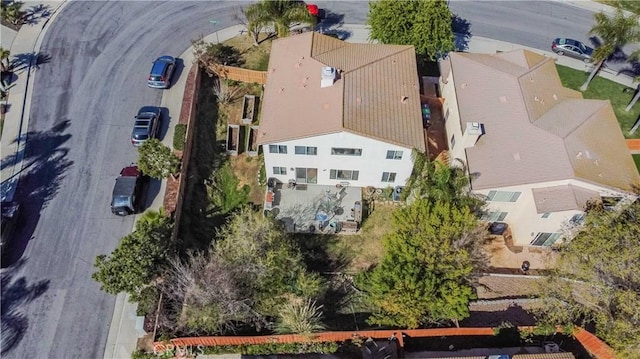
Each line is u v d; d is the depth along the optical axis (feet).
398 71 140.77
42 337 112.06
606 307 107.65
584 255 111.96
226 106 156.35
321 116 125.29
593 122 126.62
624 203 116.16
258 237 117.08
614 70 170.19
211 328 108.06
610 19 158.30
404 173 135.23
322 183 141.69
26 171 137.90
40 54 163.73
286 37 151.12
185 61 165.17
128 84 157.89
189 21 177.17
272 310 113.09
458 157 132.67
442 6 150.51
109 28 172.55
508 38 178.19
